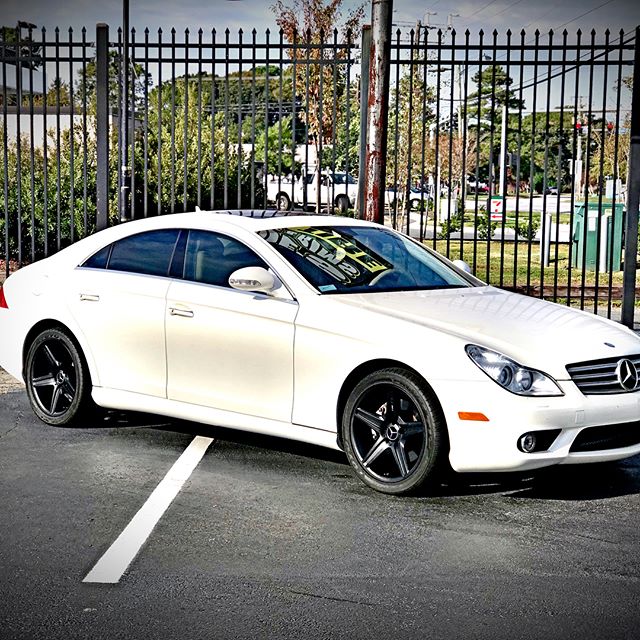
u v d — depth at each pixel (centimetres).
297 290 636
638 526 542
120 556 489
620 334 625
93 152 1822
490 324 601
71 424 749
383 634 403
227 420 659
